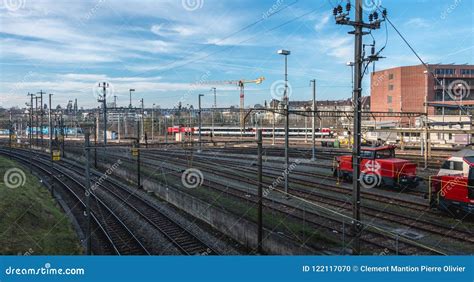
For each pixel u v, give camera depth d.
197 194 25.47
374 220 19.03
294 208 21.75
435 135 60.47
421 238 16.20
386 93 82.06
